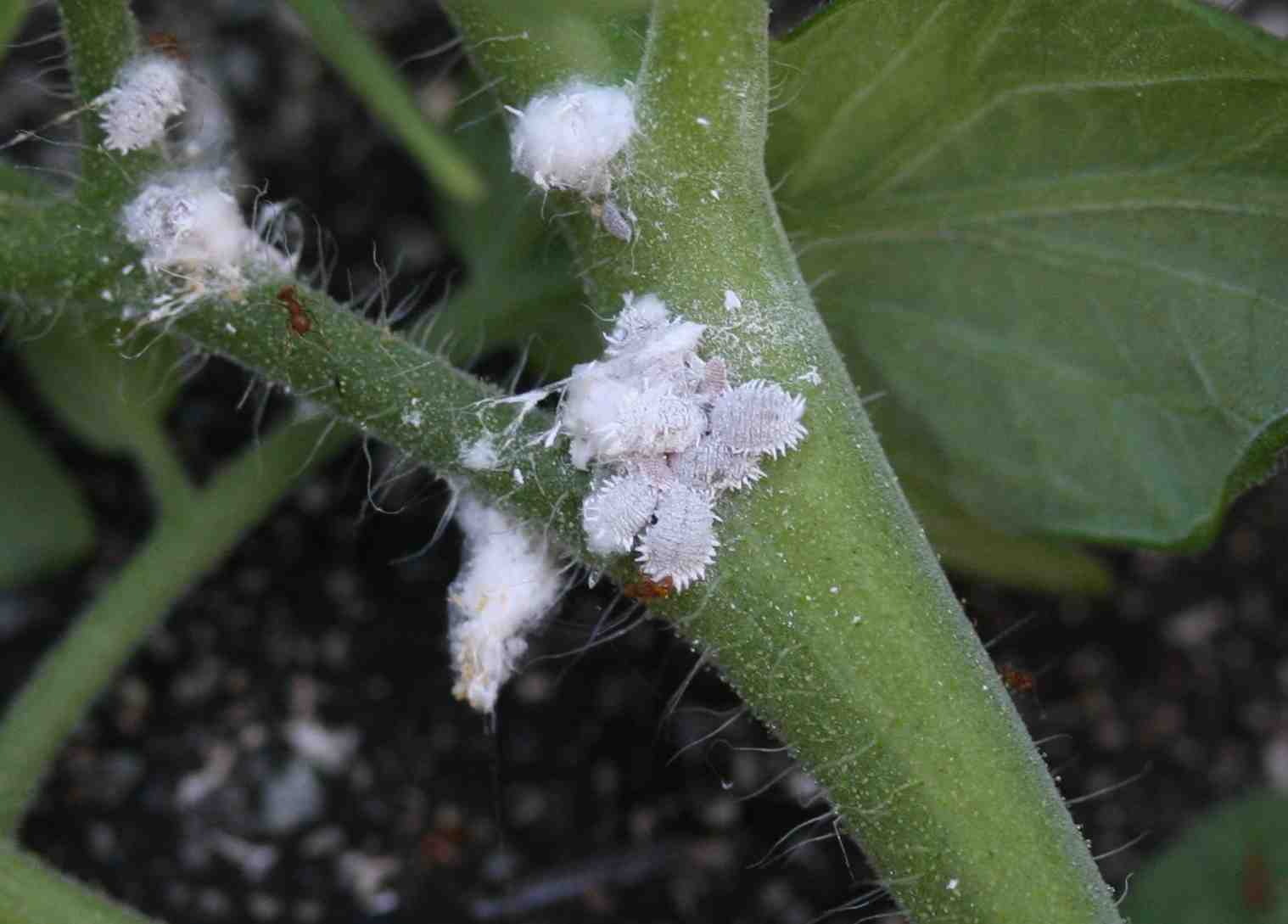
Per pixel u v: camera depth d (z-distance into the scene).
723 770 0.13
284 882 0.13
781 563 0.09
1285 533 0.14
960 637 0.10
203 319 0.10
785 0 0.15
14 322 0.12
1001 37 0.10
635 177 0.10
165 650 0.13
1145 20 0.10
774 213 0.10
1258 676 0.14
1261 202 0.10
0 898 0.10
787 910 0.13
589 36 0.10
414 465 0.11
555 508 0.10
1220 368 0.11
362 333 0.10
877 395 0.11
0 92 0.14
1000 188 0.11
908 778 0.09
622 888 0.13
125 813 0.13
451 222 0.13
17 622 0.13
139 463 0.13
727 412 0.09
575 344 0.12
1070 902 0.09
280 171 0.15
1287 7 0.15
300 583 0.14
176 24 0.15
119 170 0.10
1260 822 0.13
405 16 0.15
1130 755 0.14
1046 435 0.11
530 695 0.13
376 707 0.13
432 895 0.13
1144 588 0.14
